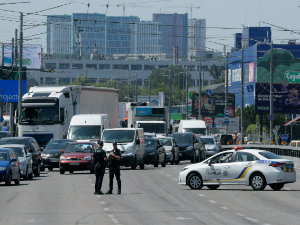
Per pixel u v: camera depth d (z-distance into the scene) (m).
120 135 98.75
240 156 64.19
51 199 54.69
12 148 80.81
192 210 46.44
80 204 50.56
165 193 60.72
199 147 127.75
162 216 42.72
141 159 101.56
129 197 56.56
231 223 39.00
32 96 112.94
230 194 59.53
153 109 144.38
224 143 199.62
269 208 47.72
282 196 57.41
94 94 126.56
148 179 79.06
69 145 94.94
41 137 110.75
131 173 90.69
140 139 101.56
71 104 117.75
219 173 64.25
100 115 111.50
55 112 111.44
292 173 62.94
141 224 38.53
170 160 117.06
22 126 111.00
